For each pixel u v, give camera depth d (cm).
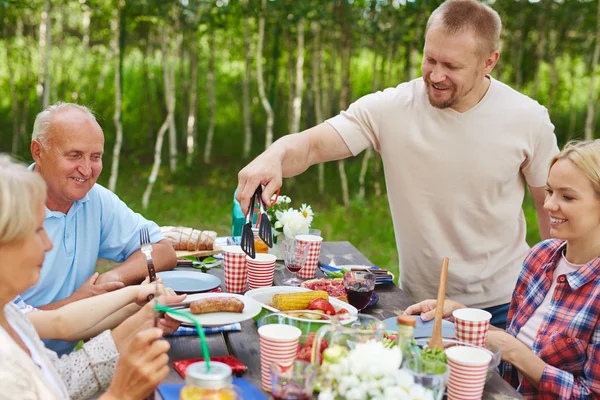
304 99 1289
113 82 1361
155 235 296
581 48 1160
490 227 296
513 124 286
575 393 201
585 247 223
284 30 1007
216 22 960
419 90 295
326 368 161
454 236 297
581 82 1511
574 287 218
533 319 237
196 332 221
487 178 288
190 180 1011
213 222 797
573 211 218
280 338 181
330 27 959
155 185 967
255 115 1410
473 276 298
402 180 299
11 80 1081
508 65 1209
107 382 190
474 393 175
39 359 161
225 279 269
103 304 216
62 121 249
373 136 303
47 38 904
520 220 310
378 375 154
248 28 1057
